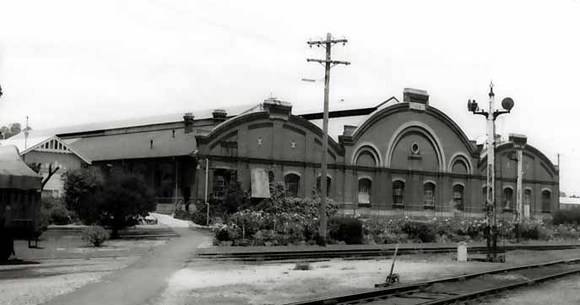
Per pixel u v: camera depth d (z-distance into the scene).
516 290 19.36
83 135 75.00
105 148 64.94
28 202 23.30
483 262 30.31
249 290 18.16
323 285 19.69
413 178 63.94
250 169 52.72
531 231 53.53
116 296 15.95
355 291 17.77
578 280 22.52
